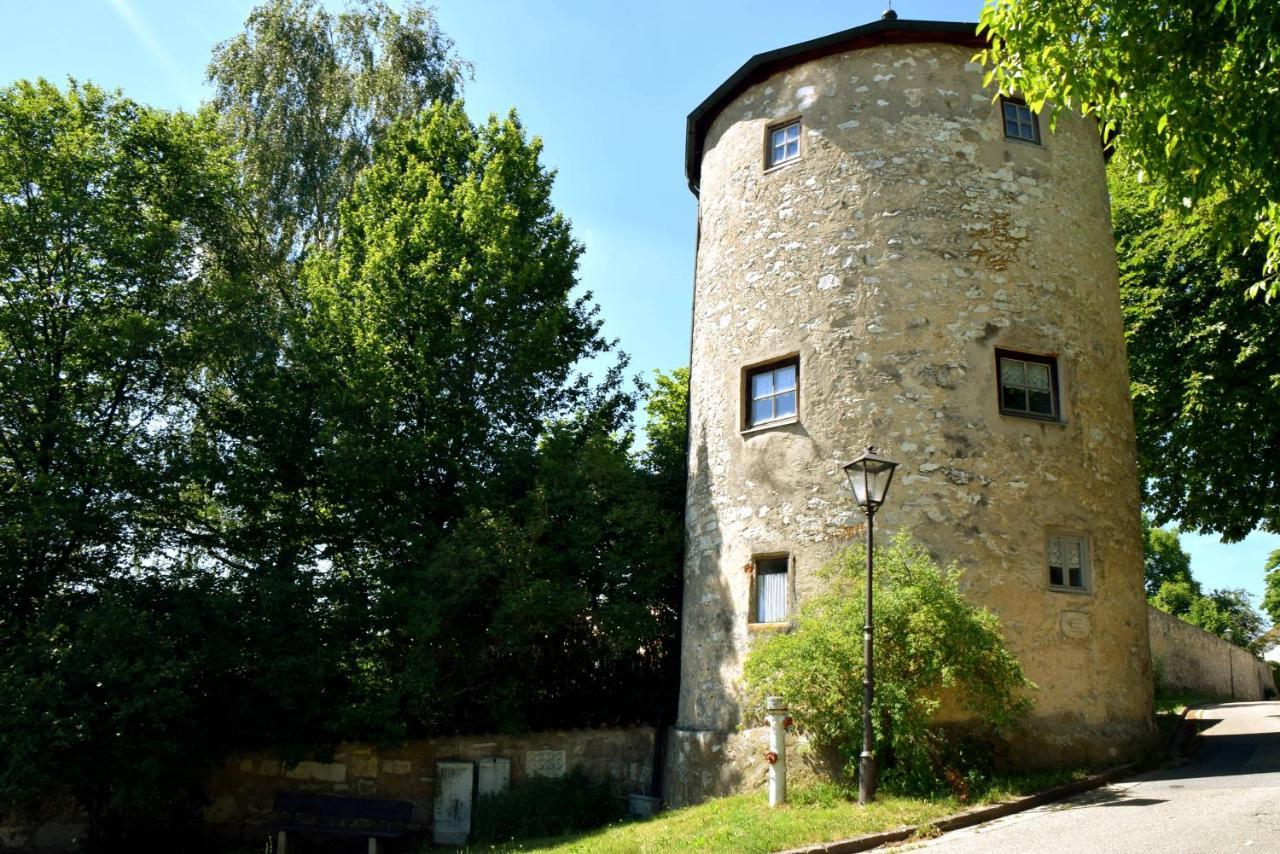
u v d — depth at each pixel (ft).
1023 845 23.27
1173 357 52.70
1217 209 25.61
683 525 51.31
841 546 37.11
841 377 38.96
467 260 54.19
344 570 51.37
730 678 39.58
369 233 57.88
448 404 53.01
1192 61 22.21
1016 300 39.52
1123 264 56.34
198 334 48.55
